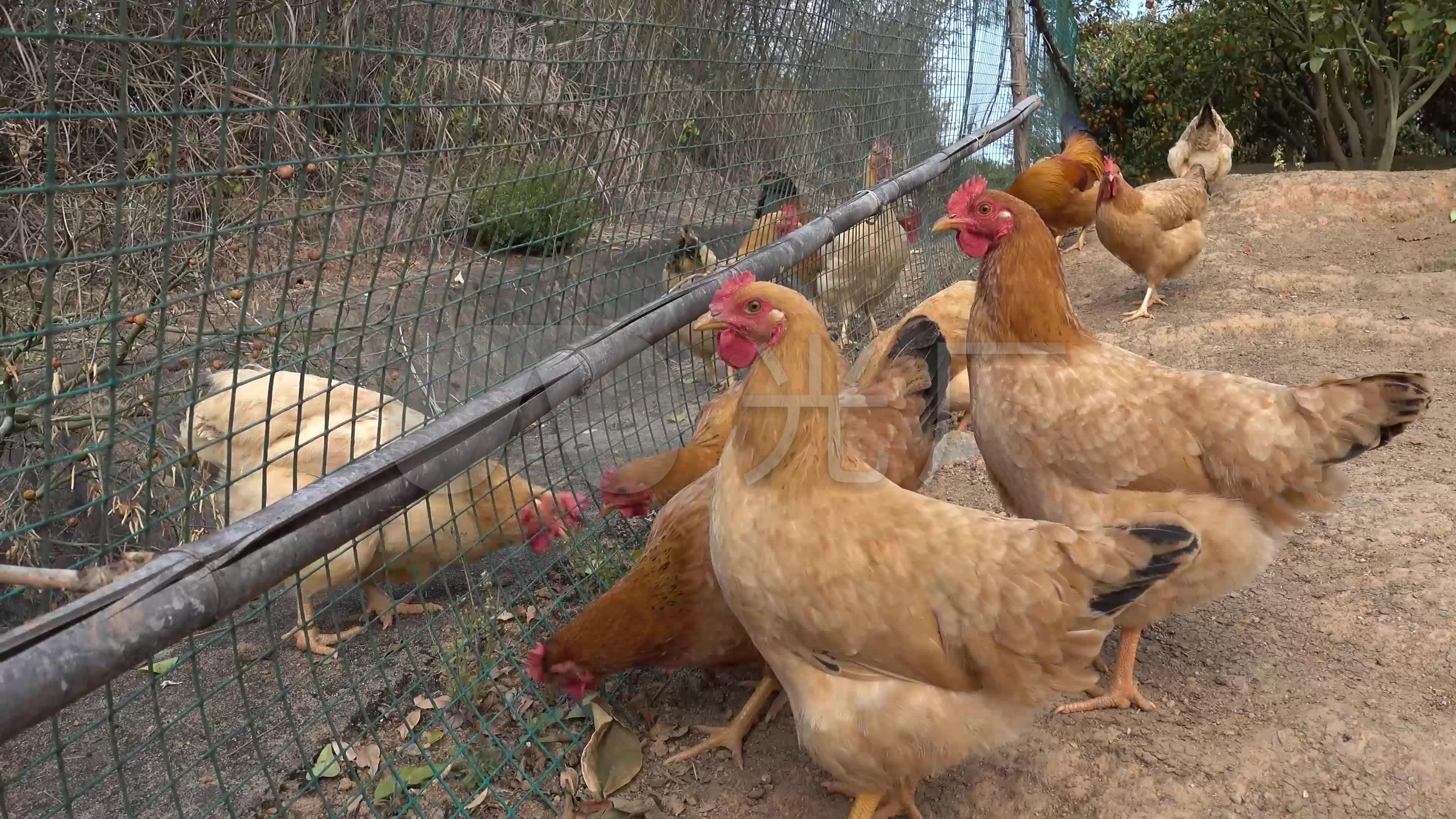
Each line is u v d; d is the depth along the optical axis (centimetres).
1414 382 82
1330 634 98
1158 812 77
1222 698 91
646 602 83
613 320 110
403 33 87
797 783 84
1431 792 77
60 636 47
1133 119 477
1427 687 89
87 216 116
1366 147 407
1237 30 410
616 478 106
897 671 69
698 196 108
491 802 82
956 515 72
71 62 113
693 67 101
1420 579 105
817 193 141
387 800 81
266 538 57
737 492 71
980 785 82
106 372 104
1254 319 200
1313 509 88
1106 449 88
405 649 100
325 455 66
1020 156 288
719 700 96
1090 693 93
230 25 51
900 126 177
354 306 113
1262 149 485
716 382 155
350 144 88
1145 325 207
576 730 89
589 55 83
